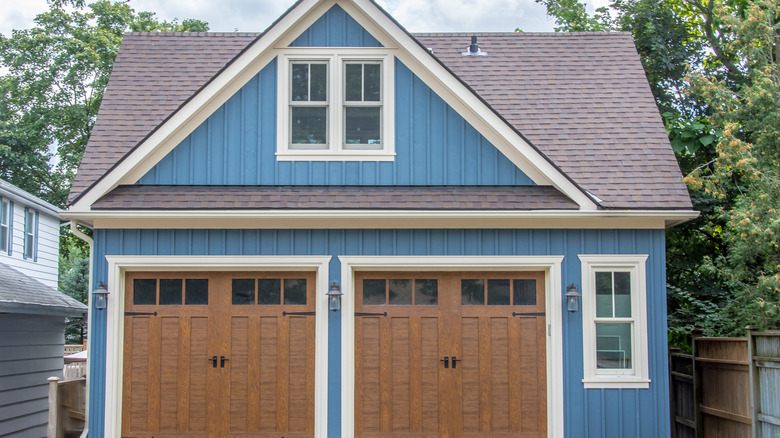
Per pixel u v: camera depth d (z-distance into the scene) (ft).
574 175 36.32
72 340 112.78
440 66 35.22
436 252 34.55
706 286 50.62
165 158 35.24
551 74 42.91
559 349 34.27
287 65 35.96
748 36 40.37
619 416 34.04
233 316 34.68
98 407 33.50
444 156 35.50
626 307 34.76
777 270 36.81
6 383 42.39
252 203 33.60
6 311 37.76
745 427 33.32
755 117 39.50
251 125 35.53
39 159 90.84
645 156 37.55
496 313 34.96
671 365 43.70
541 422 34.45
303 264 34.40
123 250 34.27
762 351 31.42
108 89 41.27
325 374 34.06
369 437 34.27
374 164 35.47
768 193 36.11
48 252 67.72
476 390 34.60
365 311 34.86
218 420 34.17
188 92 41.45
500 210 33.53
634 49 44.65
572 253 34.68
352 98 36.06
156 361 34.40
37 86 89.30
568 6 69.51
